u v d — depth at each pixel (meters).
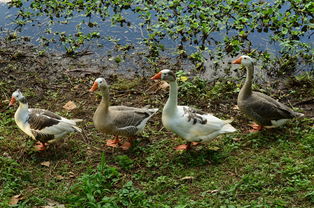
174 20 7.88
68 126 5.39
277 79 6.78
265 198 4.81
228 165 5.23
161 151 5.43
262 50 7.39
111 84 6.61
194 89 6.37
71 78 6.69
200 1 7.84
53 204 4.80
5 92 6.36
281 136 5.62
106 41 7.60
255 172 5.11
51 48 7.39
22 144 5.46
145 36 7.75
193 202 4.76
